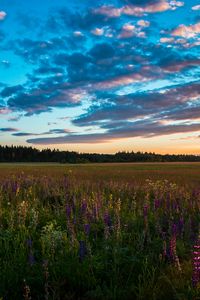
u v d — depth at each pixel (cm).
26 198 1447
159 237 923
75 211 1149
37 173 3412
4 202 1372
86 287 671
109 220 945
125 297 626
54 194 1523
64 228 1011
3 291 638
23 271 701
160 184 1898
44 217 1126
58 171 4028
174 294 608
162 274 682
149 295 616
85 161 13200
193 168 5766
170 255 735
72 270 706
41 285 666
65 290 664
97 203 1191
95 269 721
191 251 772
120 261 755
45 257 749
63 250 781
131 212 1243
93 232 963
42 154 17075
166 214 1137
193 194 1623
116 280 672
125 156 15300
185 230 959
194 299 586
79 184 1947
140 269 723
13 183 1745
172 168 5731
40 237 877
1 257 773
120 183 2159
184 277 661
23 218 1005
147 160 15375
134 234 954
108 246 805
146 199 1373
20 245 802
